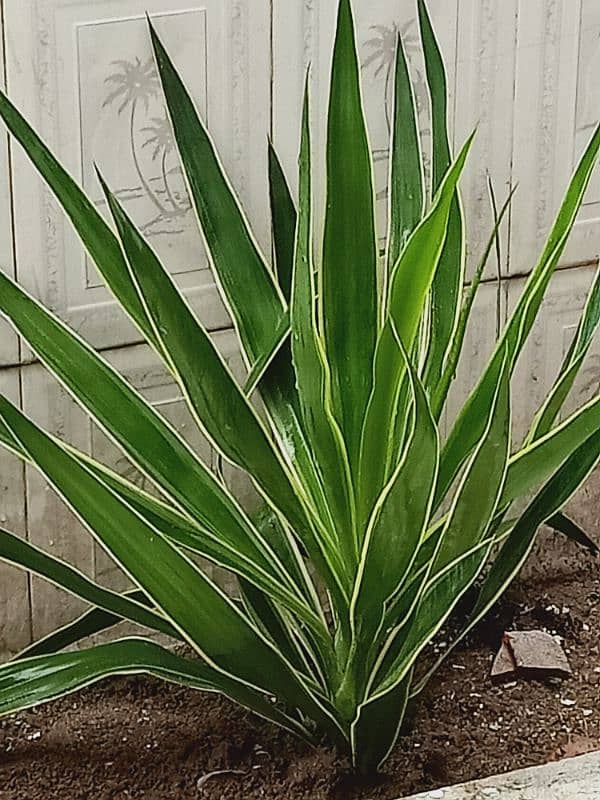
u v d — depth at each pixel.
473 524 1.30
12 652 1.64
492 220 1.70
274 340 1.37
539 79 1.66
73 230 1.49
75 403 1.56
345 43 1.20
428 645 1.68
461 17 1.59
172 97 1.36
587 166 1.28
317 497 1.41
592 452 1.39
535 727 1.54
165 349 1.25
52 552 1.61
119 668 1.32
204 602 1.29
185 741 1.51
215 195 1.40
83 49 1.41
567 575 1.86
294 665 1.47
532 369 1.80
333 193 1.25
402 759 1.47
